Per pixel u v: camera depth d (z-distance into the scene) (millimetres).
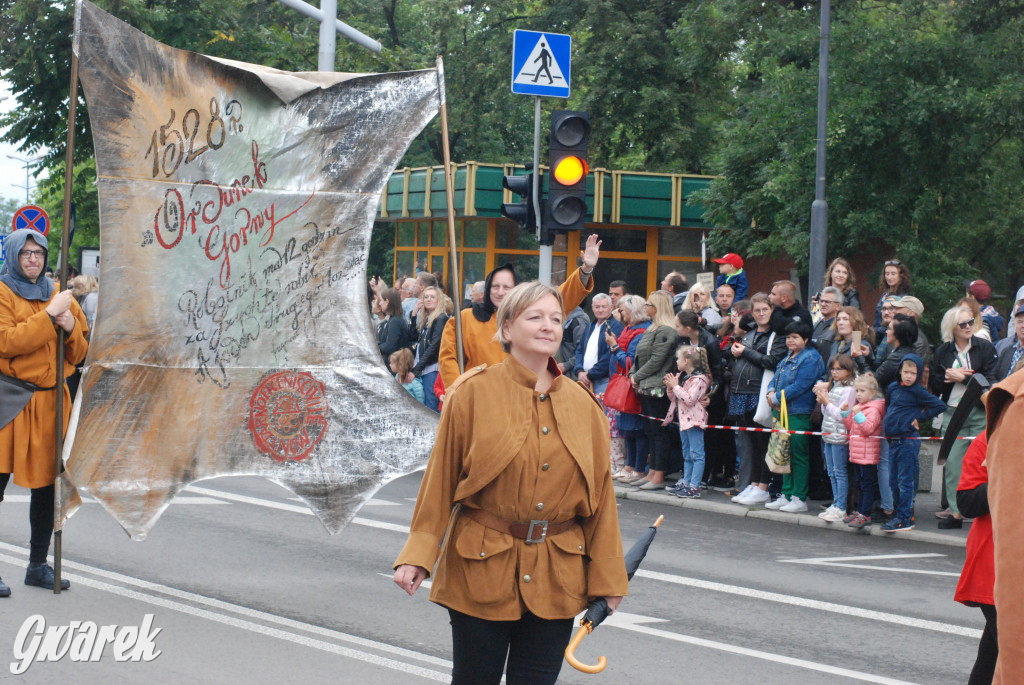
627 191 22922
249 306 6832
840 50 17312
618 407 11602
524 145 36875
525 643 3605
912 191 17141
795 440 10250
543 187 10438
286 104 6852
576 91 29750
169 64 6594
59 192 29062
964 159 16781
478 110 32625
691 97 27922
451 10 31719
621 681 5258
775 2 21516
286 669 5219
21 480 6281
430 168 24938
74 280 15250
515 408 3547
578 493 3580
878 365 10094
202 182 6703
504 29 31469
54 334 6250
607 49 27219
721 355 11367
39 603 6203
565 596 3551
